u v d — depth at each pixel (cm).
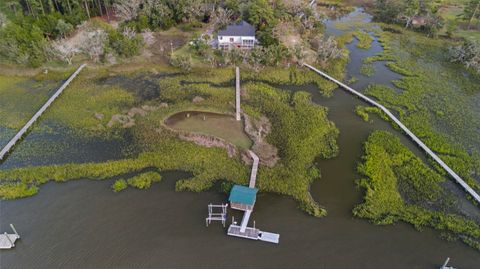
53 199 4241
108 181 4506
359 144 5334
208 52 7619
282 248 3800
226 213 4153
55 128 5428
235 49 7338
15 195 4225
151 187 4444
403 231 4006
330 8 11619
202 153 4966
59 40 7656
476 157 5081
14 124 5466
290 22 8750
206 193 4394
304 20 8944
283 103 6250
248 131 5425
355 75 7369
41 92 6322
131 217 4069
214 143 5153
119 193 4347
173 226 3991
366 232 3991
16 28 7031
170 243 3812
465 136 5547
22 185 4350
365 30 9781
